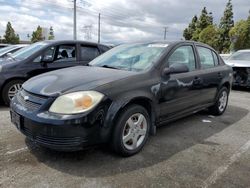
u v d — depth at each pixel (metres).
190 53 4.69
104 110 3.08
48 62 6.09
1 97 5.73
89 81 3.27
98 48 7.03
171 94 4.04
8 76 5.64
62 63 6.30
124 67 4.02
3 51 8.38
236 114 5.96
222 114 5.88
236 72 9.29
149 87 3.62
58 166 3.15
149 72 3.76
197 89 4.66
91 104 2.99
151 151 3.70
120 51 4.56
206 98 5.08
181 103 4.32
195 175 3.09
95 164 3.23
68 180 2.87
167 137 4.28
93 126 3.00
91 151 3.55
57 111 2.93
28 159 3.29
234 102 7.37
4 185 2.73
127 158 3.44
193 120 5.32
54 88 3.15
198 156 3.60
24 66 5.82
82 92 3.03
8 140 3.84
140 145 3.61
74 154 3.46
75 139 2.93
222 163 3.42
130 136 3.45
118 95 3.21
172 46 4.27
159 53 4.10
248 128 4.94
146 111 3.64
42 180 2.85
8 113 5.27
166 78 3.93
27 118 3.06
